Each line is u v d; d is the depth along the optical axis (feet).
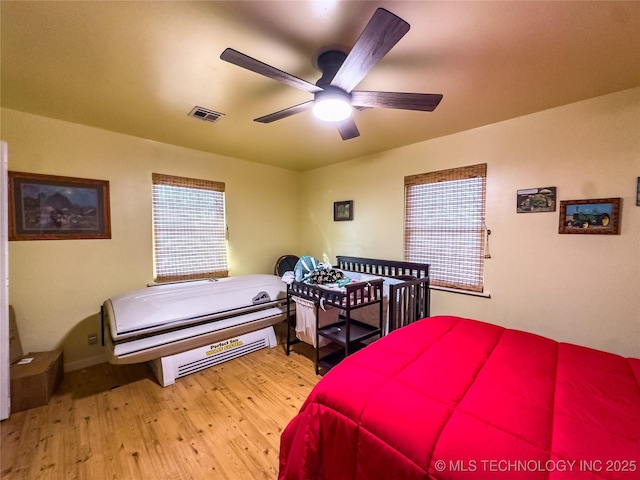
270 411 6.65
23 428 6.03
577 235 7.30
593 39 4.70
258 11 4.10
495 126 8.53
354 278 10.66
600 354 4.72
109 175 9.16
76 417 6.41
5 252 6.40
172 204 10.68
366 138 9.93
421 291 9.36
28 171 7.83
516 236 8.27
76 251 8.63
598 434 2.91
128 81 6.05
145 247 9.95
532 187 7.93
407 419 3.28
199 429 6.03
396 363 4.45
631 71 5.73
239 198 12.78
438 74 5.82
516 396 3.58
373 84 6.24
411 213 10.78
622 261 6.75
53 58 5.21
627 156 6.59
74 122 8.42
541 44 4.85
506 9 4.06
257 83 6.13
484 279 8.93
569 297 7.47
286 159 12.85
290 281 9.99
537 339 5.36
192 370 8.36
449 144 9.56
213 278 11.03
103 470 4.97
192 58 5.25
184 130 9.07
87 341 8.86
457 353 4.77
